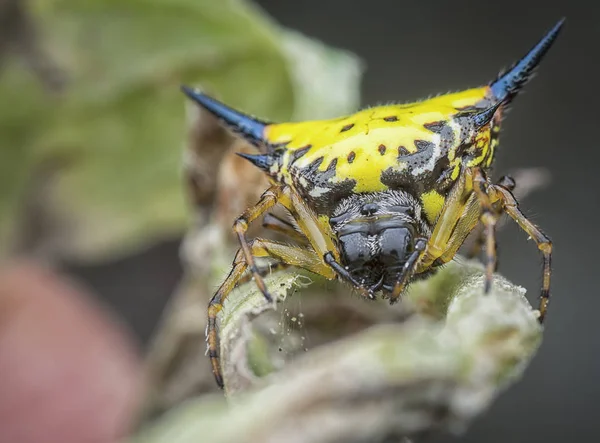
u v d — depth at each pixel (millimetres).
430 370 52
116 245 94
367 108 64
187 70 86
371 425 52
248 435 52
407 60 111
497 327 54
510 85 63
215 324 58
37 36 87
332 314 63
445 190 59
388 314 63
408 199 58
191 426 52
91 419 86
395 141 59
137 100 88
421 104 62
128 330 107
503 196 58
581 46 107
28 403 86
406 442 52
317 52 86
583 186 104
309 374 52
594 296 100
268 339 61
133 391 83
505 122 105
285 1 114
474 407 53
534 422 98
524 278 98
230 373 58
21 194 92
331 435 52
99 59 88
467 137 60
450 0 112
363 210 58
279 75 85
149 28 86
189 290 78
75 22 86
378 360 52
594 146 105
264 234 66
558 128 106
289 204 59
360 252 57
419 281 60
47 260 94
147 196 93
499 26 110
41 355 88
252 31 84
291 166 60
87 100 89
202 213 74
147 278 109
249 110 86
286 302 61
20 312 90
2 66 87
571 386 99
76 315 91
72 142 90
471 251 63
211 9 84
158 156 91
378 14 113
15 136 90
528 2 110
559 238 102
